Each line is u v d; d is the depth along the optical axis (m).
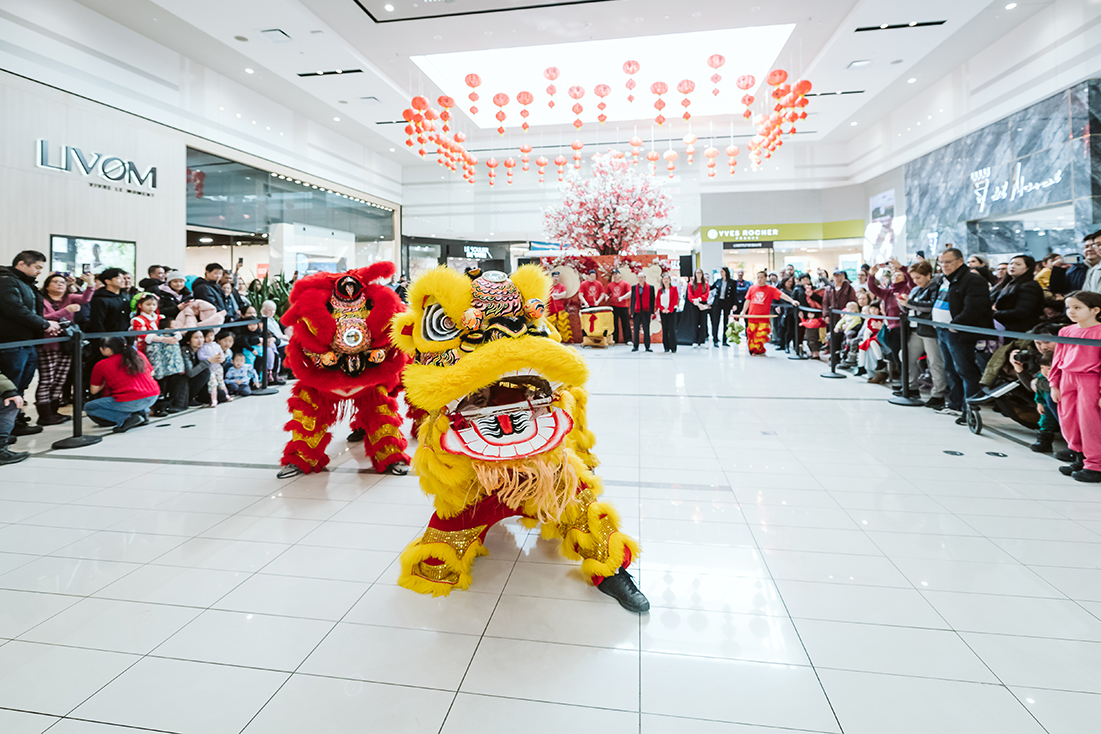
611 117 12.82
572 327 10.94
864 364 6.71
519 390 2.16
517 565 2.25
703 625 1.81
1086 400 3.10
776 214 16.23
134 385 4.54
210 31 8.41
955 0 8.02
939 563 2.20
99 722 1.42
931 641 1.71
